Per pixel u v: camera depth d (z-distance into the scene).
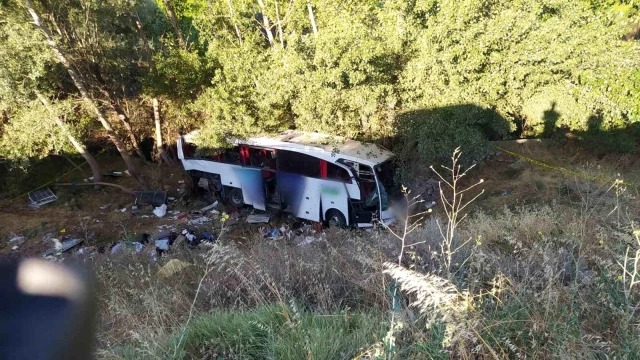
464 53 10.66
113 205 16.22
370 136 12.82
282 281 5.20
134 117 18.03
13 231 14.63
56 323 3.13
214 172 15.30
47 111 13.67
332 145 12.72
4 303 3.05
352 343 3.38
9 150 13.90
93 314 3.44
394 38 11.40
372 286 4.53
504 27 10.49
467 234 6.48
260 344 3.61
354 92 11.59
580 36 10.94
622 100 11.17
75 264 3.38
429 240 5.82
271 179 14.02
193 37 18.16
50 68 13.76
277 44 13.95
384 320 3.56
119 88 16.89
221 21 15.43
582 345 2.71
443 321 2.81
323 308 4.31
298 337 3.49
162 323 4.27
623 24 12.34
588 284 3.46
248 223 14.05
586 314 3.17
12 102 13.14
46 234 14.31
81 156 18.28
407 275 3.02
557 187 11.32
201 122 17.47
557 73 11.66
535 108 12.15
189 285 6.12
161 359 3.48
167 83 14.99
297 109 12.70
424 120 11.30
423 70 10.77
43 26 12.27
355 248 6.09
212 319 4.18
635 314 3.07
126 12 14.45
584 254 4.11
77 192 17.20
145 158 19.02
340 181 12.27
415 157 12.05
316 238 9.99
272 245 8.13
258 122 13.46
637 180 10.57
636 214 6.50
